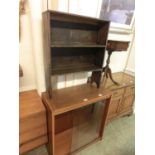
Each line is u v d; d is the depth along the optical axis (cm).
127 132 192
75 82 171
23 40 128
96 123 194
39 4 115
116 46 152
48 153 150
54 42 127
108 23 135
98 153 155
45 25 110
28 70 142
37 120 126
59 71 132
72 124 185
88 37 149
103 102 178
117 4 173
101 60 154
